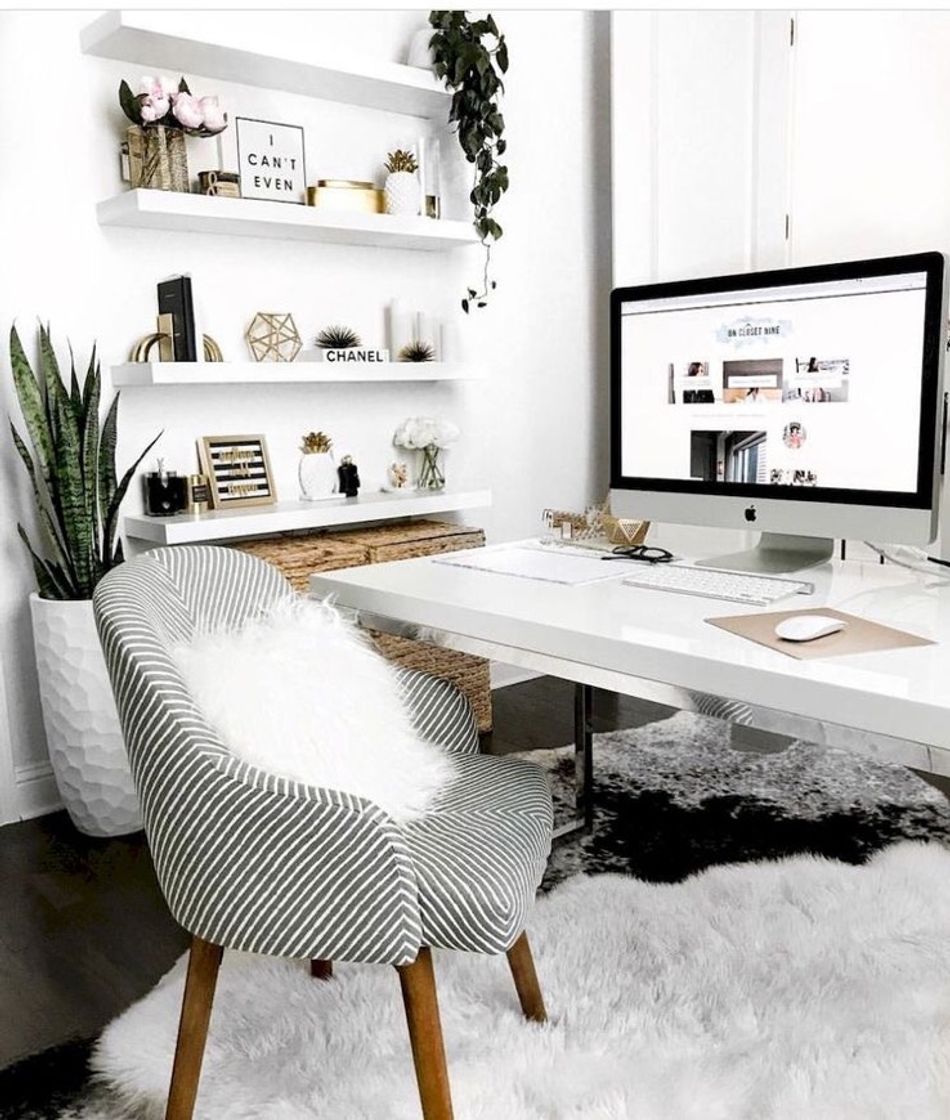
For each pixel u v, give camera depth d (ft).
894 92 9.68
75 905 6.99
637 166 11.54
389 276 10.71
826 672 3.92
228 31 8.30
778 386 6.06
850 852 7.16
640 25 11.23
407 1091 4.78
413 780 4.67
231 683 4.23
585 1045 5.08
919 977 5.55
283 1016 5.43
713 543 11.32
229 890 3.94
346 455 10.46
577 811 7.77
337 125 10.07
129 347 8.98
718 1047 5.03
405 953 3.84
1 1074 5.16
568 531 7.45
